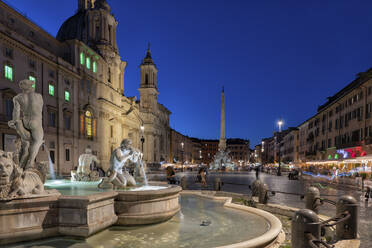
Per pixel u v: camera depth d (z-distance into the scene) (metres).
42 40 37.09
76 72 38.66
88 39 51.53
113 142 51.22
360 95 32.44
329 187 21.45
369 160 25.30
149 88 78.56
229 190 18.48
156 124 83.19
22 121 7.25
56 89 34.41
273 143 122.06
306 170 52.50
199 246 4.96
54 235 5.25
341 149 37.78
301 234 3.54
